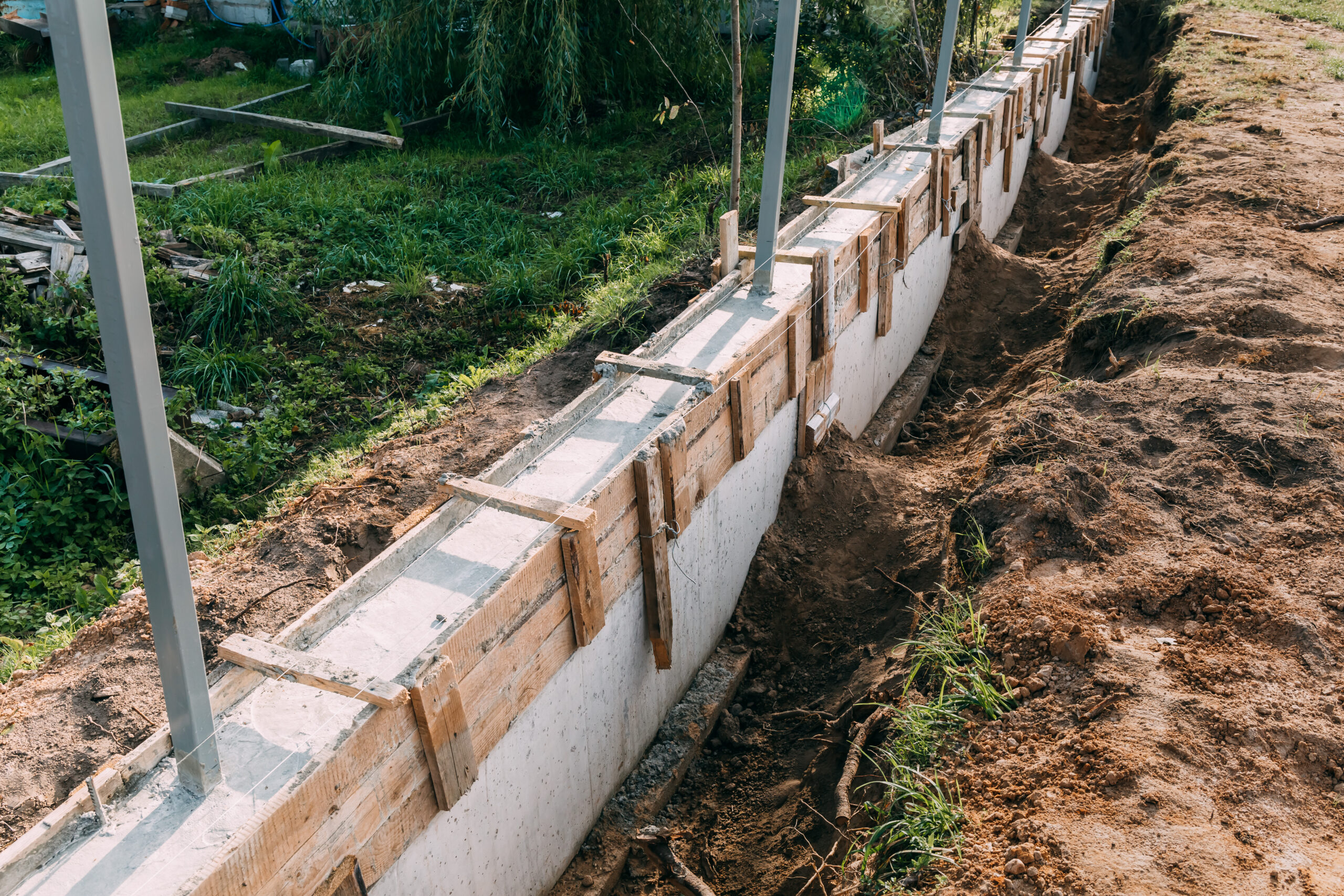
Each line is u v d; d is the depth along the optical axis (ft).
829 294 20.22
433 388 27.48
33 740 13.96
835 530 20.71
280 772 9.62
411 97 49.78
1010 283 32.53
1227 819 11.34
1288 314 21.84
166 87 57.11
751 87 48.88
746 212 32.71
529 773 12.97
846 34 44.83
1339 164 32.19
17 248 32.30
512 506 13.29
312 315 31.35
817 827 14.65
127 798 9.40
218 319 29.99
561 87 44.60
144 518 8.15
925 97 42.68
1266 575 14.98
